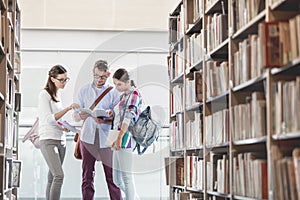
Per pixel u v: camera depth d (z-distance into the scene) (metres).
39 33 7.28
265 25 3.27
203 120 5.23
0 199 5.15
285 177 3.18
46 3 7.30
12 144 6.04
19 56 6.46
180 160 5.96
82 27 7.34
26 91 7.18
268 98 3.44
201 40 5.32
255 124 3.76
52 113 6.46
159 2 7.46
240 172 4.07
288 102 3.16
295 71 3.13
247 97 3.98
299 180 2.98
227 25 4.68
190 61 5.67
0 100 5.25
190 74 5.71
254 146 3.82
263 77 3.54
